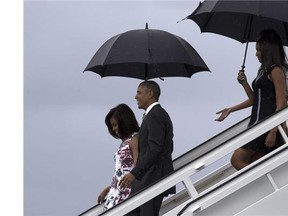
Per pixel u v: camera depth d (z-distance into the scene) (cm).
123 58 1538
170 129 1402
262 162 1309
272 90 1373
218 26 1517
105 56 1551
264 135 1380
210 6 1438
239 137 1322
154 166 1396
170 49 1538
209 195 1307
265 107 1377
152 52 1534
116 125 1441
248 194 1332
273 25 1488
